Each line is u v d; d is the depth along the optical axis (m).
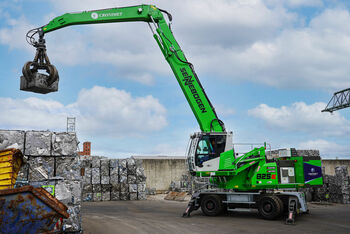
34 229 7.25
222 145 15.48
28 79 9.98
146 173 34.84
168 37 16.11
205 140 15.48
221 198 15.97
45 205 7.33
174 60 15.95
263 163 15.70
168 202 25.36
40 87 9.95
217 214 15.78
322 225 13.03
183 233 11.23
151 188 32.50
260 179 15.49
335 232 11.52
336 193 22.98
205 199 15.97
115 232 11.52
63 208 7.78
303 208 14.59
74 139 10.95
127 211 18.78
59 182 10.20
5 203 6.92
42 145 10.51
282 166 15.64
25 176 10.27
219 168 15.24
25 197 7.12
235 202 15.52
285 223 13.41
